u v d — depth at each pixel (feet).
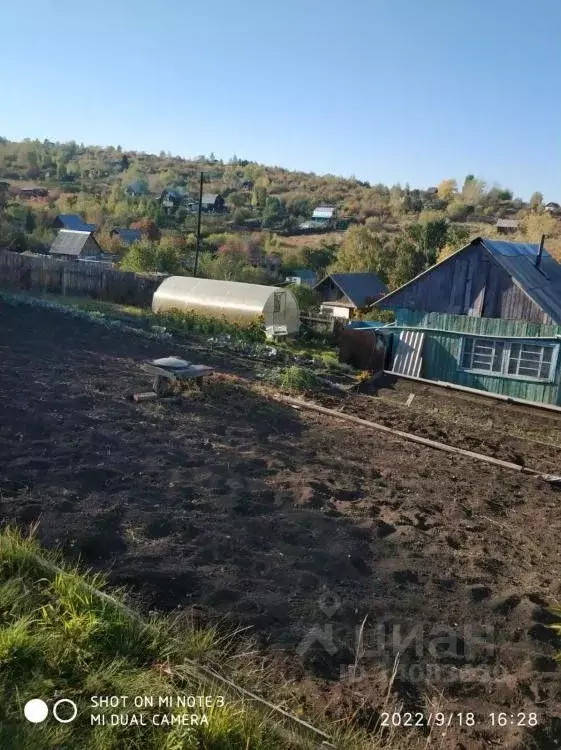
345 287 127.75
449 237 170.60
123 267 117.29
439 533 23.56
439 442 39.09
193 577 17.20
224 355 58.80
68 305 72.18
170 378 37.04
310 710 12.75
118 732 10.73
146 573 16.88
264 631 15.40
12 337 48.34
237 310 74.23
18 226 175.22
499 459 37.22
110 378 40.04
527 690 14.44
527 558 22.67
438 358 60.18
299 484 25.76
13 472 22.26
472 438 41.63
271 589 17.39
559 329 52.39
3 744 9.69
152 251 118.32
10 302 62.44
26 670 11.71
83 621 13.08
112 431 29.07
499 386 56.34
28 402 31.12
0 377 35.29
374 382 57.57
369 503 25.50
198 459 27.09
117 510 20.66
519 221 240.53
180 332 68.13
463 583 19.51
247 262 164.66
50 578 14.96
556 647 16.47
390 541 21.86
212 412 35.94
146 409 33.94
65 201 240.94
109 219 226.17
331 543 20.79
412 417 45.78
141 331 62.64
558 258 155.33
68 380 37.63
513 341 55.16
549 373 53.42
